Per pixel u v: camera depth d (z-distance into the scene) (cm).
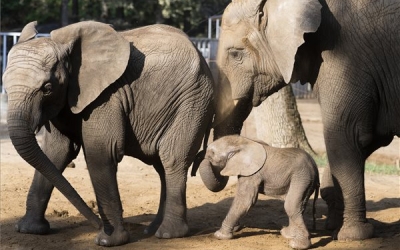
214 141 1146
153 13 6162
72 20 5862
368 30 1133
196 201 1503
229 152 1127
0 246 1101
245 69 1189
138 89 1094
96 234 1172
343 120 1145
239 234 1189
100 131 1072
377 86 1147
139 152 1132
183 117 1115
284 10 1138
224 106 1203
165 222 1142
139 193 1570
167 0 5875
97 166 1083
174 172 1130
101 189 1088
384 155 2589
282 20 1136
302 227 1097
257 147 1123
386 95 1150
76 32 1056
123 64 1059
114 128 1075
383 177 1950
